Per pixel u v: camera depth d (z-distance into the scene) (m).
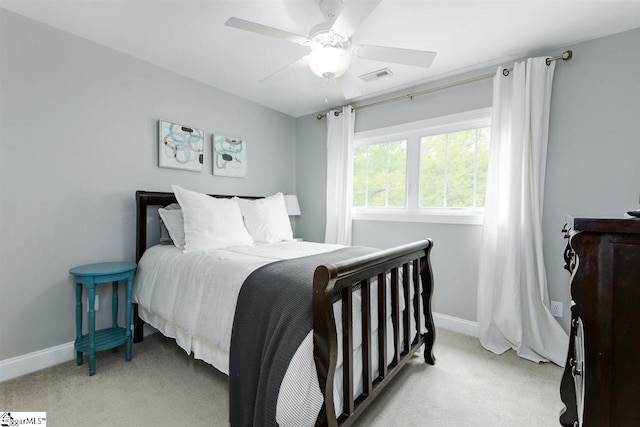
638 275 0.78
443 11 1.77
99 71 2.21
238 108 3.23
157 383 1.80
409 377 1.88
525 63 2.23
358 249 2.19
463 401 1.64
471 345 2.35
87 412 1.53
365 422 1.47
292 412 1.07
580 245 0.84
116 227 2.32
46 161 1.98
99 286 2.23
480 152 2.58
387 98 3.07
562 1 1.67
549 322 2.15
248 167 3.36
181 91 2.72
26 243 1.91
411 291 2.06
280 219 2.88
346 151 3.26
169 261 2.04
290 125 3.91
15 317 1.87
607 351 0.81
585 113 2.09
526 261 2.21
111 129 2.29
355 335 1.38
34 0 1.73
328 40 1.60
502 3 1.70
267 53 2.34
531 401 1.65
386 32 1.99
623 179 1.97
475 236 2.57
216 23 1.94
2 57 1.80
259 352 1.26
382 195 3.17
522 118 2.23
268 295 1.32
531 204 2.23
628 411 0.79
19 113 1.87
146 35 2.10
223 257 1.86
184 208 2.27
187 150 2.76
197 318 1.65
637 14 1.78
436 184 2.82
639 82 1.92
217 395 1.68
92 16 1.88
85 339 2.03
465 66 2.47
